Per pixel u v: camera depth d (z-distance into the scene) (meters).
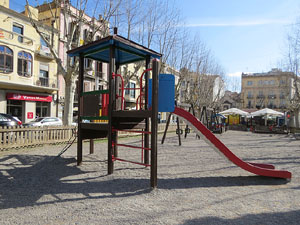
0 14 18.06
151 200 3.38
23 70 19.58
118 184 4.18
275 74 54.97
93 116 5.45
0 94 18.42
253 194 3.70
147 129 5.73
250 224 2.60
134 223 2.60
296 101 24.62
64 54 23.27
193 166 5.87
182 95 34.16
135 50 5.50
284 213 2.92
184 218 2.74
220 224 2.59
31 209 3.01
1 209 3.00
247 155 7.82
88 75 25.56
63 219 2.70
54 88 22.41
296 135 16.47
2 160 6.28
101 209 3.01
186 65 20.33
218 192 3.80
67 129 10.03
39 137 8.91
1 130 7.62
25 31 20.02
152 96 4.01
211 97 30.91
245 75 59.06
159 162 6.39
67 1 10.81
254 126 24.69
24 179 4.47
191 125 4.80
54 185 4.10
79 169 5.36
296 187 4.12
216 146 4.69
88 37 11.41
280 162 6.56
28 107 20.84
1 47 17.83
